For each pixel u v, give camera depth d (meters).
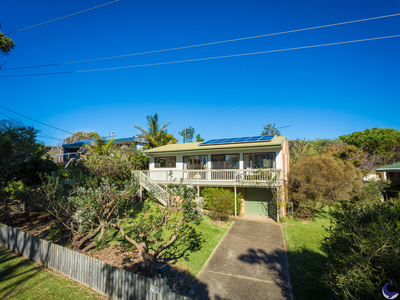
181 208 8.84
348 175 15.90
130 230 12.60
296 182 16.72
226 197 16.28
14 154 11.35
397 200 5.71
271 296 7.39
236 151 18.94
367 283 4.17
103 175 17.30
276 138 19.62
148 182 19.56
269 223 15.67
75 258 7.75
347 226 5.45
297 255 10.48
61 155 33.72
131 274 6.31
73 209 10.46
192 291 7.55
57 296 6.68
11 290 6.94
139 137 33.03
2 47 17.02
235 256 10.33
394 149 39.66
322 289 7.70
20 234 9.88
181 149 20.34
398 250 4.03
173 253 10.36
